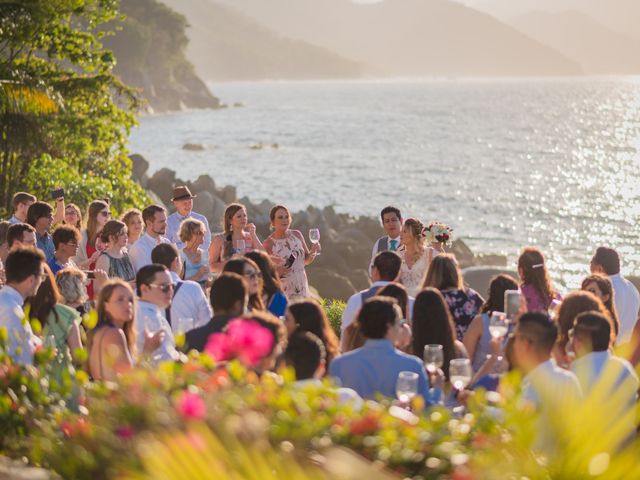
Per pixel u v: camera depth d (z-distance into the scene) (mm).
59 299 8148
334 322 14992
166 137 128000
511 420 4914
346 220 44094
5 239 11914
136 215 11758
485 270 27500
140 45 192875
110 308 7348
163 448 4570
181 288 9352
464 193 68750
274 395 5406
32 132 23469
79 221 13688
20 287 7559
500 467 4641
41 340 7582
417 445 4953
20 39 24781
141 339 8141
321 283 28922
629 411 4910
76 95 25656
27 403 6207
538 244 49469
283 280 12633
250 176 79500
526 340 5938
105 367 7168
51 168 22859
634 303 10062
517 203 64125
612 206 62906
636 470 4559
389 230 12523
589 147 111062
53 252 12055
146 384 5566
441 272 8930
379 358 6840
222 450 4578
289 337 7227
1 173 23500
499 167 87688
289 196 67000
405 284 11508
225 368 6023
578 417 4812
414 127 147125
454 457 4820
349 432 5062
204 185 42531
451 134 131250
